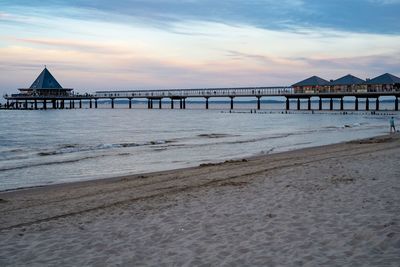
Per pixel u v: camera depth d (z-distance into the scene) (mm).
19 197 11516
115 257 5840
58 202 10422
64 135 37344
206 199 9414
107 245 6398
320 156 18016
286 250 5711
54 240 6773
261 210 8023
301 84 84062
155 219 7824
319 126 48719
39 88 111750
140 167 18078
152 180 13453
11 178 15469
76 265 5598
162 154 22547
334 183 10430
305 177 11648
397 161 14164
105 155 22172
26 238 6941
